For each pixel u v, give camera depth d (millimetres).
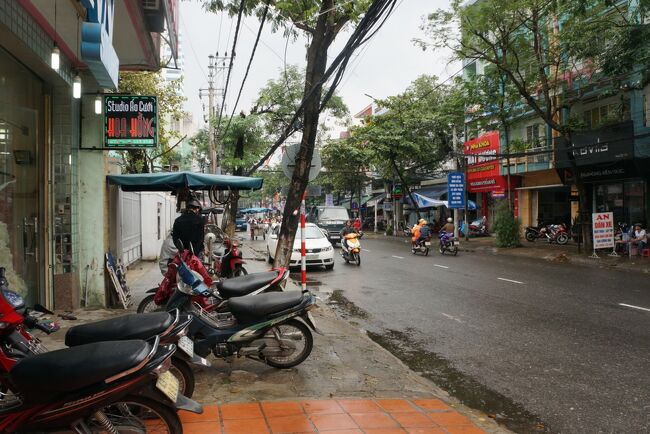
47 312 3854
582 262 16172
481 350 6184
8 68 6176
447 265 15602
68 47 7070
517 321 7621
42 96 7324
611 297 9555
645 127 17281
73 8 5789
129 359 2607
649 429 3943
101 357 2602
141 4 7219
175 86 18875
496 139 26484
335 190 43875
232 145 26750
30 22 5988
